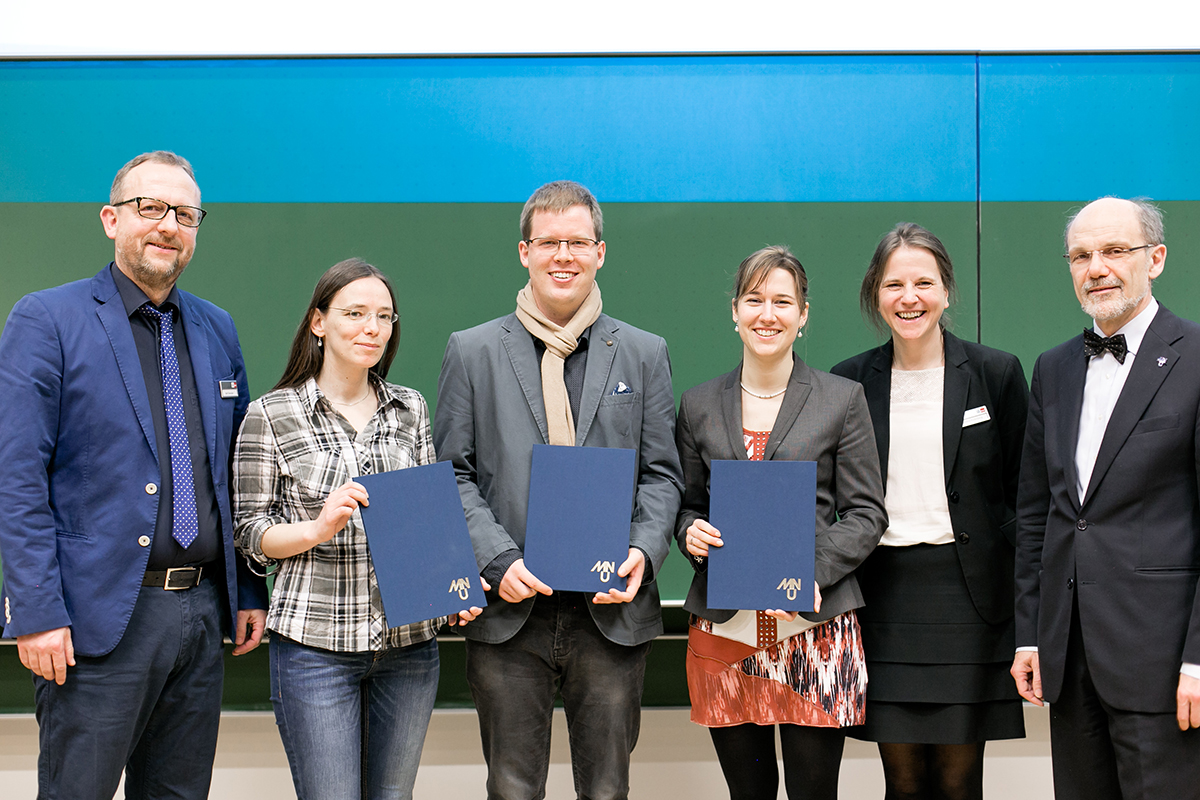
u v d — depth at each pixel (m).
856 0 2.66
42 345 1.62
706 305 2.69
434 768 2.61
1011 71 2.66
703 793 2.63
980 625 1.96
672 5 2.66
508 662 1.83
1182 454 1.68
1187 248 2.67
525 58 2.65
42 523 1.58
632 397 1.89
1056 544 1.81
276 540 1.65
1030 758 2.62
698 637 1.97
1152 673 1.65
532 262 1.89
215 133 2.64
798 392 1.94
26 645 1.57
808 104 2.66
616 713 1.84
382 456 1.75
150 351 1.75
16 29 2.62
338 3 2.64
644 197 2.67
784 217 2.67
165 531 1.69
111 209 1.73
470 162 2.66
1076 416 1.82
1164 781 1.64
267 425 1.73
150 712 1.71
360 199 2.66
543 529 1.77
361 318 1.73
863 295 2.15
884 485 2.02
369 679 1.78
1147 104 2.67
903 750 2.05
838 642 1.89
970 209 2.68
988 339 2.68
